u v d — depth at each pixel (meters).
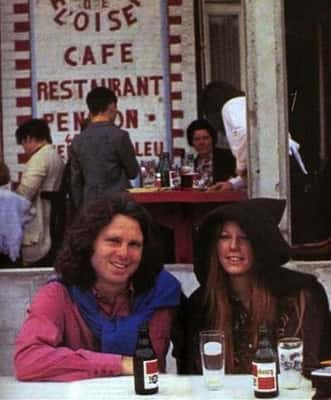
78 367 3.27
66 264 3.46
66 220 7.50
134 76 9.30
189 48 9.29
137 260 3.44
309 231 7.29
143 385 3.04
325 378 2.92
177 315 3.60
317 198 7.38
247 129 5.82
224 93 9.13
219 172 7.65
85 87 9.33
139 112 9.28
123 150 6.81
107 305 3.50
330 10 8.21
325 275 5.71
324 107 8.06
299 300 3.43
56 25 9.31
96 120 6.85
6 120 9.30
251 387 3.09
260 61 5.74
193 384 3.15
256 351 3.04
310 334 3.39
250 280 3.42
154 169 7.84
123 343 3.43
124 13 9.28
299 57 8.20
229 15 9.45
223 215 3.41
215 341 3.10
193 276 5.90
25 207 6.81
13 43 9.30
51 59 9.31
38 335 3.35
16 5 9.29
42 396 3.05
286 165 5.80
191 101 9.27
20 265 7.14
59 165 7.57
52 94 9.32
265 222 3.41
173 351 3.67
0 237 6.73
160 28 9.29
